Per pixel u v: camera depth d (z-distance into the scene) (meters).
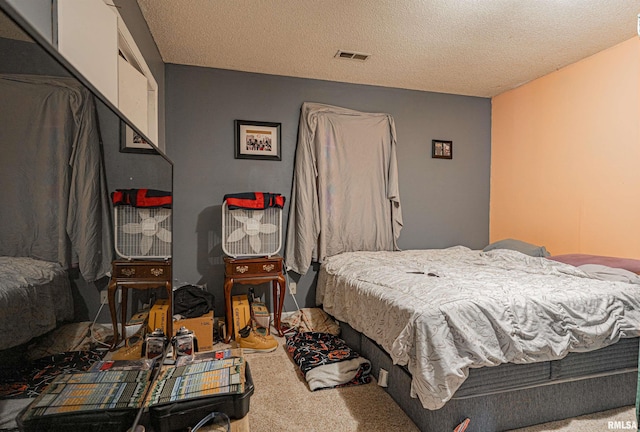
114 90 1.54
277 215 3.18
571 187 3.24
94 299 0.72
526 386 1.69
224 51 3.05
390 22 2.56
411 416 1.78
